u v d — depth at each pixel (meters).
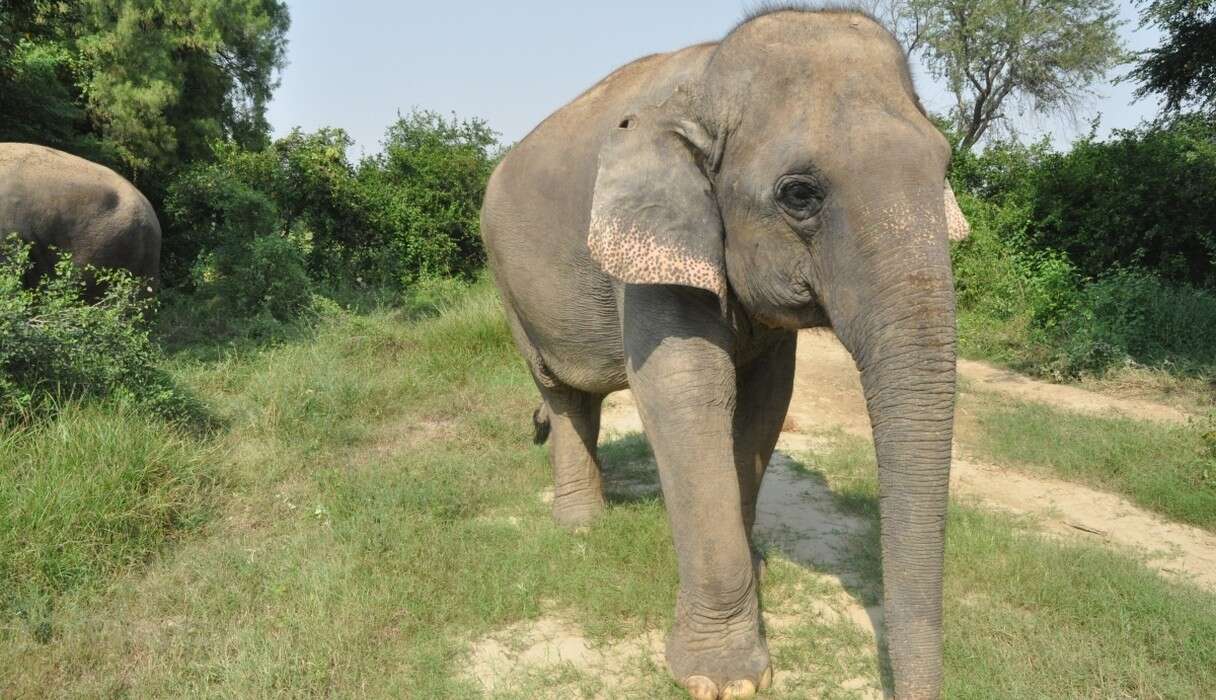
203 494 4.39
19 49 10.33
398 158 14.55
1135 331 8.95
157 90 14.05
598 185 2.58
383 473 4.82
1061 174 12.05
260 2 17.73
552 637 3.18
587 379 3.78
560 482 4.29
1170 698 2.73
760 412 3.22
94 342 5.13
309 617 3.15
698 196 2.45
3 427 4.17
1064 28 25.64
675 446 2.68
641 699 2.75
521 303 3.95
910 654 1.98
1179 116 12.91
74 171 7.16
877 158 2.01
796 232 2.20
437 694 2.75
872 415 2.04
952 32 26.61
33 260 6.95
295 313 9.72
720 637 2.76
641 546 3.74
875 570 3.70
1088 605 3.32
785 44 2.31
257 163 12.10
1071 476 5.34
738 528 2.70
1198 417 6.76
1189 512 4.60
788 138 2.16
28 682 2.75
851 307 2.03
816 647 3.04
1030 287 10.73
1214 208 10.53
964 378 8.57
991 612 3.24
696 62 2.76
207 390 6.47
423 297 11.54
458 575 3.56
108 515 3.72
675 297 2.67
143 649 3.03
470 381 7.16
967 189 14.73
